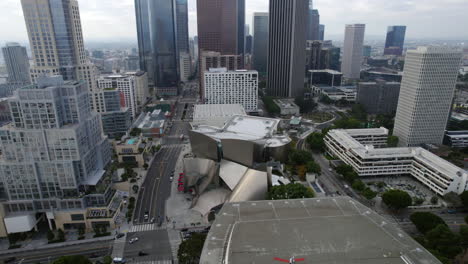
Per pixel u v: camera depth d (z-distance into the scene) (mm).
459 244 132375
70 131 152000
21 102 146500
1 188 157750
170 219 170750
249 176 181375
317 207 96812
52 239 153375
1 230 152375
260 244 78312
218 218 90625
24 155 153000
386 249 77000
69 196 161625
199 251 126500
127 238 154750
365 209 95625
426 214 150625
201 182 193875
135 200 191500
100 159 181875
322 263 71625
